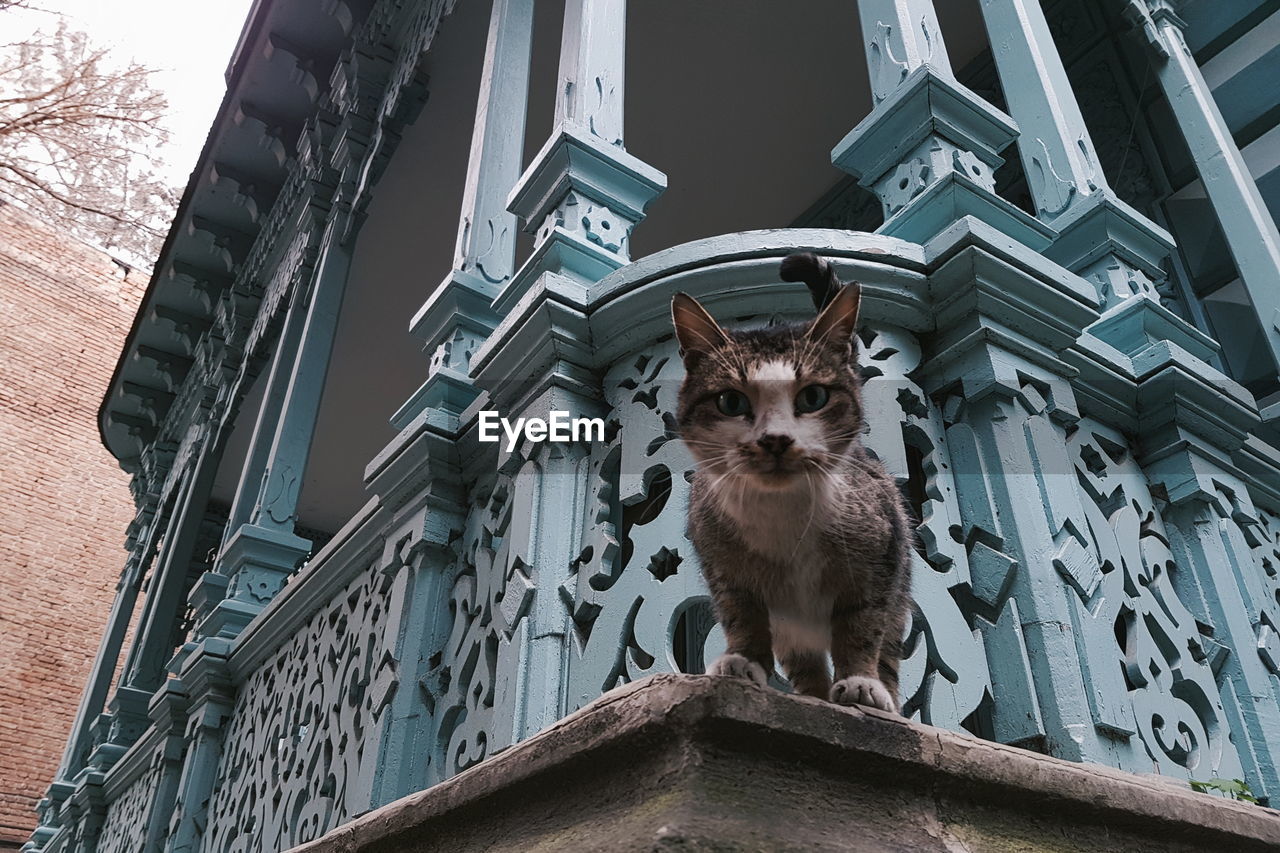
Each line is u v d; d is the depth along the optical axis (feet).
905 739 3.45
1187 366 9.72
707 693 3.09
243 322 29.94
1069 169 11.69
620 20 12.07
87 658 52.03
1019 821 3.75
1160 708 7.59
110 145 40.47
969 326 7.93
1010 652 6.82
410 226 28.35
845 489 4.64
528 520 8.46
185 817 17.11
